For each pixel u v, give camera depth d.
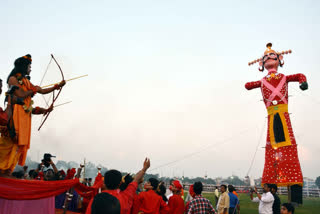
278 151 16.48
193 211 6.47
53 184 4.55
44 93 5.20
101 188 6.15
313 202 23.27
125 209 3.52
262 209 9.40
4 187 4.02
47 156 7.71
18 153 4.67
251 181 32.81
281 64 18.17
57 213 6.89
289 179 15.80
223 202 11.48
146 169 4.09
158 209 6.64
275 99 17.00
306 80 16.33
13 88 4.56
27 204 4.76
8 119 4.54
